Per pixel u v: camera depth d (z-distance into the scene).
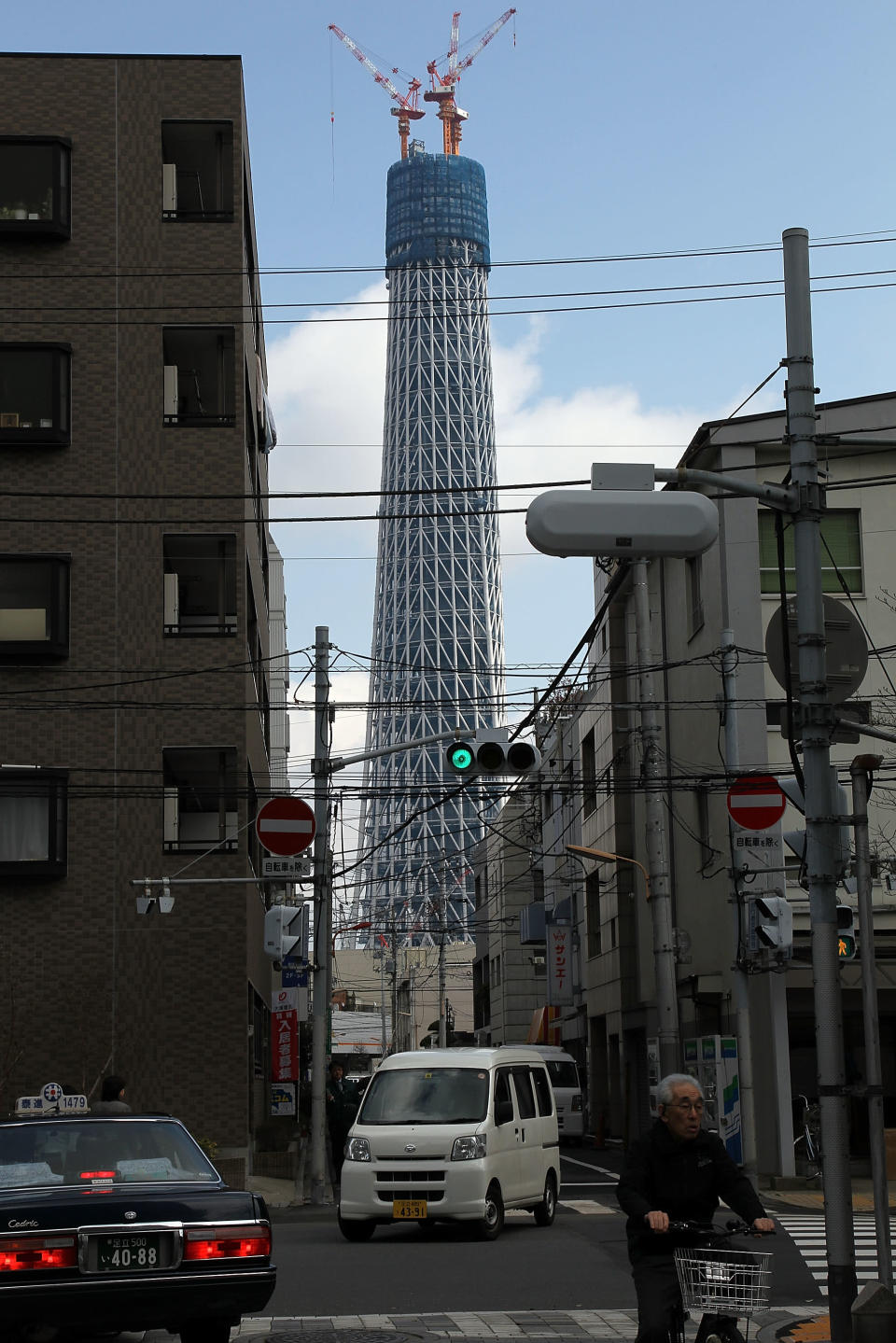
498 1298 13.14
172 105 32.97
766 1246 17.08
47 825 30.28
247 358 34.62
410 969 112.69
